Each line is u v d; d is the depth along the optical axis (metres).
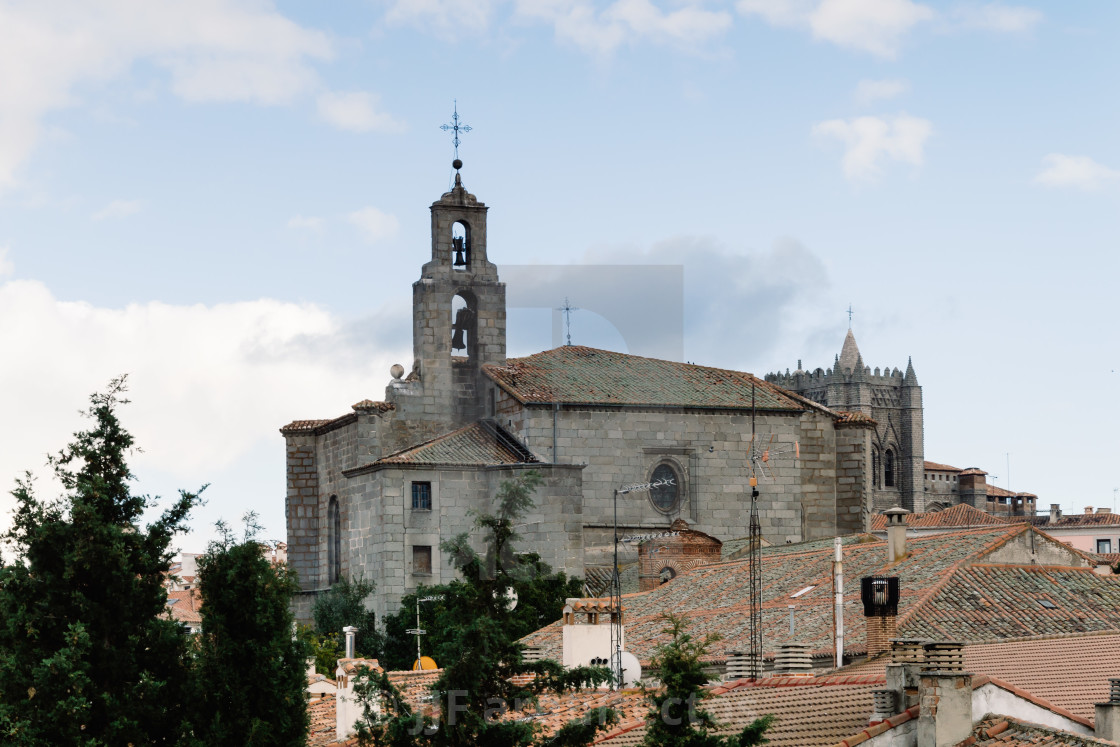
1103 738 29.92
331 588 94.19
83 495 35.69
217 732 33.81
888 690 29.39
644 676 31.61
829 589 55.19
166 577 37.03
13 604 34.84
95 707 33.94
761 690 34.72
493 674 21.69
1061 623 48.69
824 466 107.12
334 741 39.78
